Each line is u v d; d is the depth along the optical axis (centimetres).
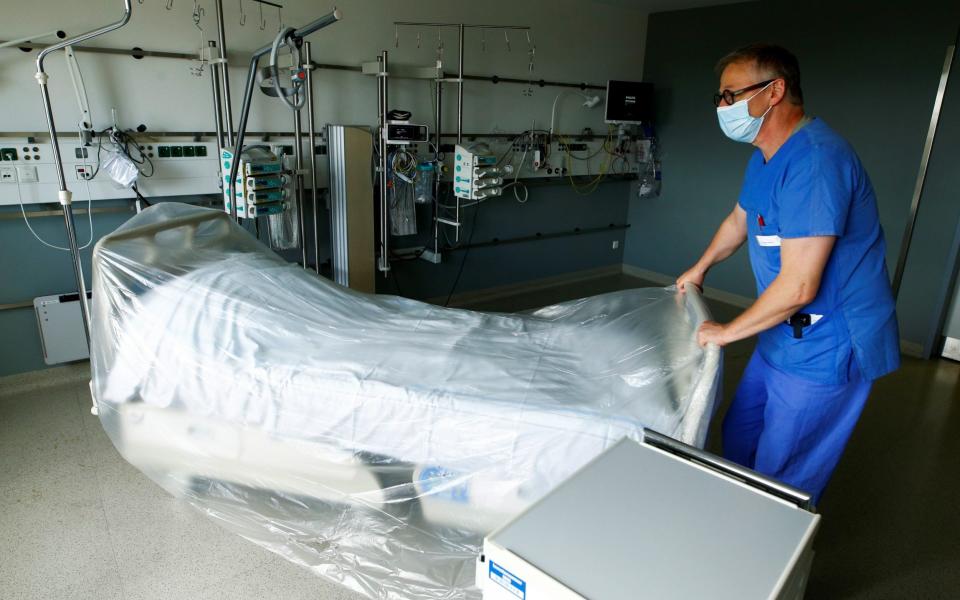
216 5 288
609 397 151
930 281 368
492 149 435
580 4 455
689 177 498
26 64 267
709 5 459
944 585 190
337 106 360
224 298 190
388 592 174
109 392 186
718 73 161
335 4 344
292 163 337
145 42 293
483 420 152
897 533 214
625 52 499
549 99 461
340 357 176
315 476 172
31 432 256
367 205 348
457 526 161
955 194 352
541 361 172
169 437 184
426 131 361
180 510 210
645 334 172
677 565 81
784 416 168
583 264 533
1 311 286
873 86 383
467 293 460
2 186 268
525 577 80
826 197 142
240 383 173
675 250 520
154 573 182
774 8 424
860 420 293
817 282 142
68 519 203
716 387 146
